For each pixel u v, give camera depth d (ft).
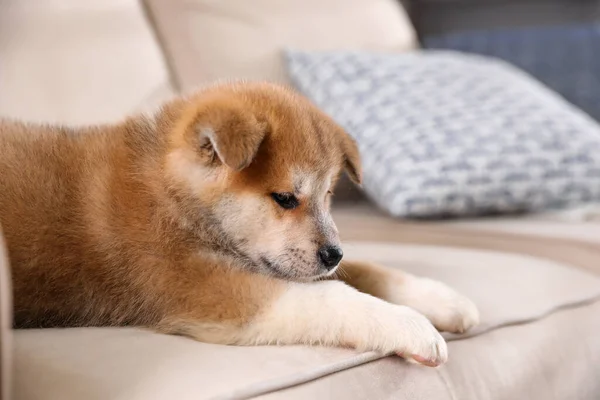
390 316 4.22
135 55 7.88
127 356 3.76
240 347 4.17
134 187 4.74
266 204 4.83
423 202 7.27
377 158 7.66
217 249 4.79
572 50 10.57
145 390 3.43
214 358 3.80
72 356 3.75
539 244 6.57
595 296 5.59
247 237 4.86
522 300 5.18
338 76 8.51
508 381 4.50
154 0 8.42
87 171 4.80
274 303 4.39
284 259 4.86
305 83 8.64
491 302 5.05
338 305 4.32
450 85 8.51
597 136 8.15
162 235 4.63
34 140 4.90
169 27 8.38
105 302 4.67
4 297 2.95
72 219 4.65
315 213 4.99
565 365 4.96
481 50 10.71
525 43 10.68
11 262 4.51
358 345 4.17
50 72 7.34
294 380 3.65
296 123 4.92
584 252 6.32
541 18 13.21
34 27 7.42
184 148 4.70
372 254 6.23
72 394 3.42
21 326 4.64
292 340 4.30
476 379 4.37
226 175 4.75
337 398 3.72
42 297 4.62
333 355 4.06
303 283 4.60
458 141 7.65
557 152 7.75
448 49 10.81
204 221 4.77
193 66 8.31
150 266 4.59
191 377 3.54
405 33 10.32
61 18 7.59
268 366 3.77
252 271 4.74
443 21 13.46
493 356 4.57
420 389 4.10
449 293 4.75
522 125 7.94
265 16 9.07
